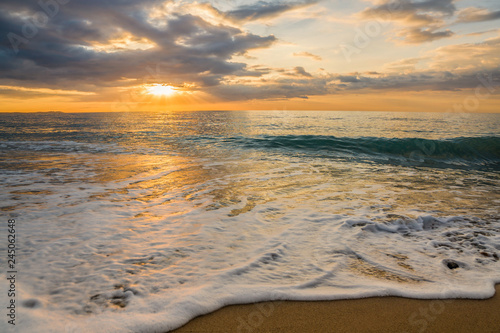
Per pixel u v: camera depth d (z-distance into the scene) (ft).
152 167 26.40
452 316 6.92
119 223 12.69
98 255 9.69
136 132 65.62
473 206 15.64
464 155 36.52
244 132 65.31
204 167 26.48
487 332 6.42
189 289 7.75
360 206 15.46
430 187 20.06
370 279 8.45
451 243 10.94
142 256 9.68
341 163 29.78
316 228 12.30
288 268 9.00
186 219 13.33
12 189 18.28
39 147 41.83
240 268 8.91
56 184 19.76
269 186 19.70
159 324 6.47
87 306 6.99
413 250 10.35
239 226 12.51
